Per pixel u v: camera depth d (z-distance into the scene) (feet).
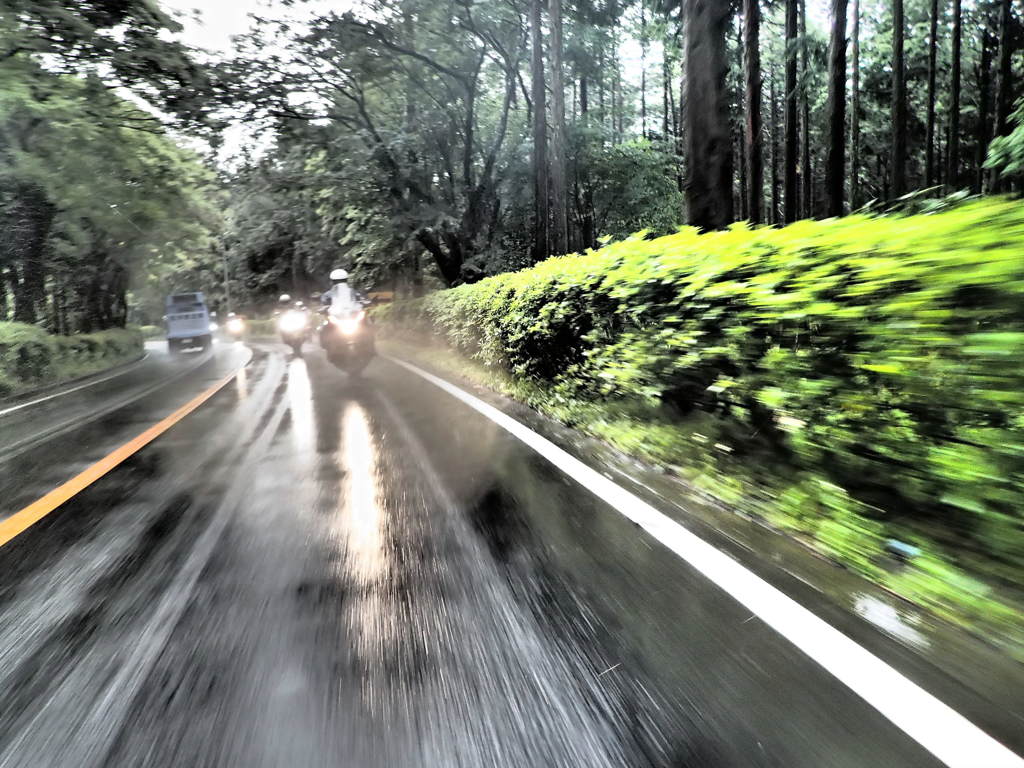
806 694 8.50
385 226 86.33
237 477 21.75
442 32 81.00
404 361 64.59
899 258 11.60
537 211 70.49
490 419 29.84
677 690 8.75
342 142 82.48
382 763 7.59
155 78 66.08
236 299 265.95
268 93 77.51
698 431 19.39
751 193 67.00
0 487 22.22
